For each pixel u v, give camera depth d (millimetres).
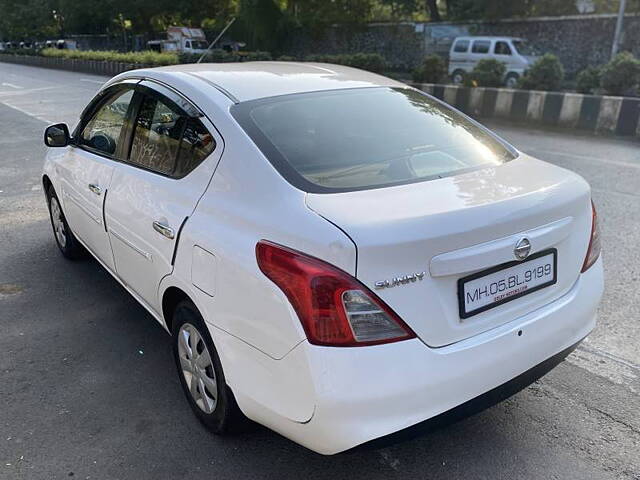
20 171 8273
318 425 2059
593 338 3627
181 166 2840
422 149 2773
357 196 2271
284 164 2438
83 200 3898
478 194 2336
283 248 2121
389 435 2074
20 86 22969
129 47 47156
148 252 2957
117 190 3322
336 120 2809
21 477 2541
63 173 4320
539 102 12547
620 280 4418
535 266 2393
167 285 2812
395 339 2041
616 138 10961
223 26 35531
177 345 2920
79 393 3143
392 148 2721
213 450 2697
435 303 2113
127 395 3121
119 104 3627
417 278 2062
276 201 2285
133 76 3572
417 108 3123
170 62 26484
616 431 2799
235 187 2469
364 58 22406
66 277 4613
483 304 2242
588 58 22234
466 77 15281
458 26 25953
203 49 32625
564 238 2486
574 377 3232
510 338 2309
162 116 3080
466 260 2135
